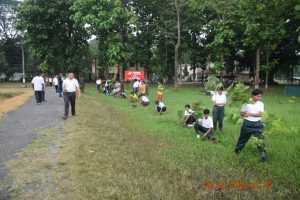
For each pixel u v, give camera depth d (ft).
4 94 106.83
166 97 91.09
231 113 35.81
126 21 136.46
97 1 134.21
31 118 49.24
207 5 125.49
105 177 23.52
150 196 20.67
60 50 165.78
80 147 31.37
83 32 159.63
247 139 29.58
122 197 20.40
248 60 179.73
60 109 60.34
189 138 37.40
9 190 21.49
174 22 144.77
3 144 32.63
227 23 111.96
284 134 35.76
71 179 23.26
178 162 27.55
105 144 32.89
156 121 49.39
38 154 29.09
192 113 44.65
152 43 169.58
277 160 28.14
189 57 186.50
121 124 45.50
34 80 70.03
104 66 175.83
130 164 26.55
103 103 75.51
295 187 22.66
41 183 22.62
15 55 252.42
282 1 85.15
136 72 139.85
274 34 96.99
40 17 158.20
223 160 28.40
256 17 95.45
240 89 34.01
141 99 73.72
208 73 201.87
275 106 66.08
